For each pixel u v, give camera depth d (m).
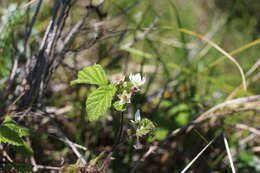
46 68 1.10
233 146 1.27
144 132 0.95
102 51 1.33
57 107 1.25
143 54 1.34
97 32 1.23
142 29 1.28
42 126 1.19
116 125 1.20
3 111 1.10
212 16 1.95
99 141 1.23
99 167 1.01
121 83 0.94
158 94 1.33
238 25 1.85
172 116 1.27
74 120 1.22
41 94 1.12
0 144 1.05
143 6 1.77
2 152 1.04
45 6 1.34
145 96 1.32
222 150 1.25
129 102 0.93
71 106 1.23
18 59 1.18
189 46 1.64
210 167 1.22
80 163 1.03
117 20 1.57
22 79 1.15
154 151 1.17
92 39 1.20
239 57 1.72
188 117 1.27
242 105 1.33
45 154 1.17
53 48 1.12
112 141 1.22
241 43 1.78
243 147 1.28
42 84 1.12
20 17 1.22
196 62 1.52
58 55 1.14
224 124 1.25
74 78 1.22
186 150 1.25
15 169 1.00
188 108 1.29
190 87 1.38
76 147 1.13
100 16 1.23
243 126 1.24
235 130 1.30
